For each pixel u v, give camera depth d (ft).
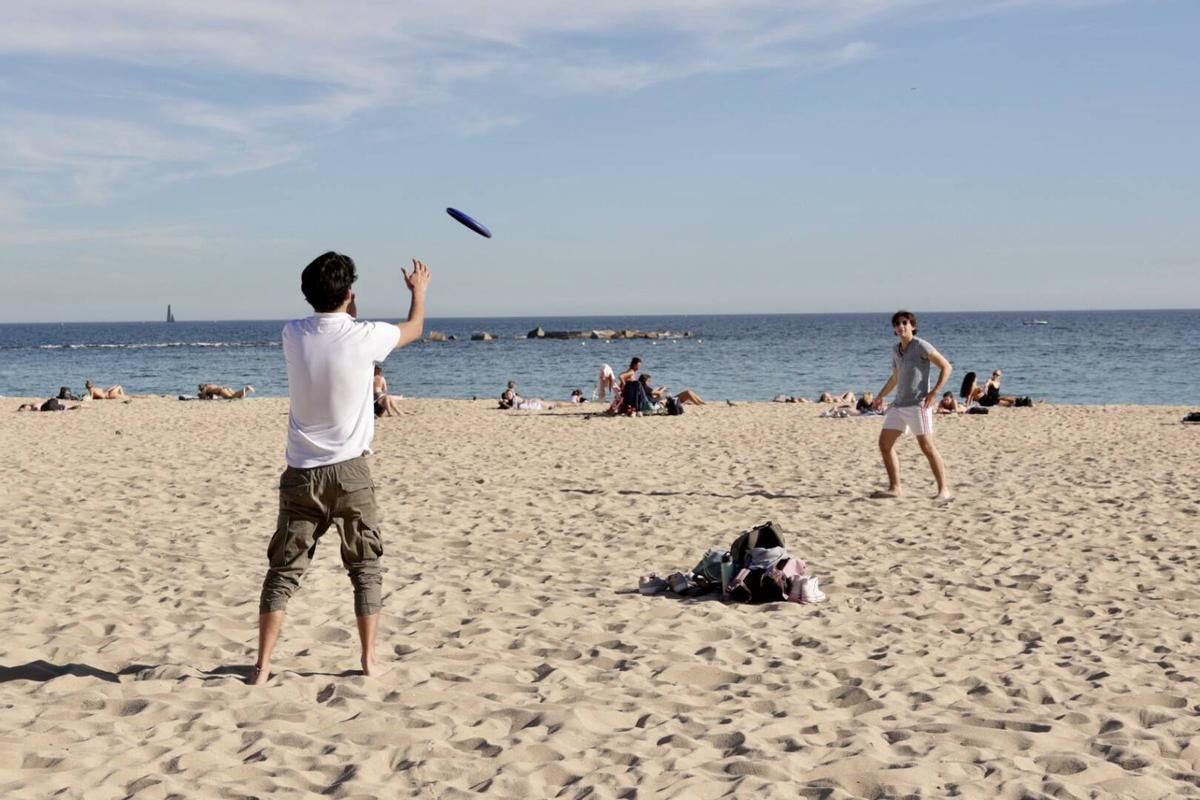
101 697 14.49
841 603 21.80
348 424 14.98
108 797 11.29
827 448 53.16
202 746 12.75
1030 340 307.37
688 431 63.87
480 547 27.78
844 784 11.96
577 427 67.26
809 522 31.48
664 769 12.28
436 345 347.77
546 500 35.70
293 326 15.03
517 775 12.03
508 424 69.92
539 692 15.40
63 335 575.79
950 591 22.76
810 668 16.92
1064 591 22.74
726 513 33.12
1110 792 11.76
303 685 15.26
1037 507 33.68
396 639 18.49
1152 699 15.33
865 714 14.61
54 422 72.08
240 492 36.99
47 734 13.00
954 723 14.07
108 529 29.53
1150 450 50.90
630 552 27.22
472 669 16.56
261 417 76.95
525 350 292.81
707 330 517.55
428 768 12.20
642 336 422.82
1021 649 18.38
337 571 24.16
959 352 229.86
